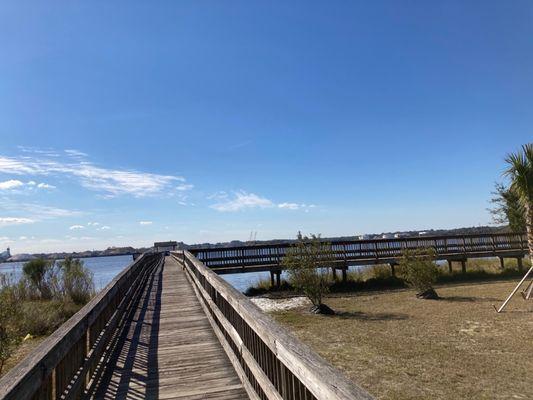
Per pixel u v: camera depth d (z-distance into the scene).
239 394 4.88
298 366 2.43
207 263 24.64
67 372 4.02
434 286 22.88
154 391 5.07
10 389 2.21
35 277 19.91
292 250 17.45
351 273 27.61
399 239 26.22
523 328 11.71
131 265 12.61
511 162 15.47
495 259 32.31
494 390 7.27
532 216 15.52
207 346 7.23
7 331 9.46
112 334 7.29
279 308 18.47
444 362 8.94
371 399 1.66
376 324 13.50
